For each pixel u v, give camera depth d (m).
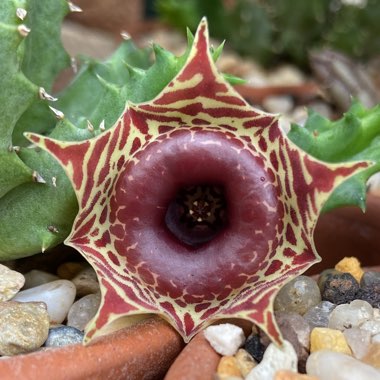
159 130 0.06
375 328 0.06
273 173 0.06
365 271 0.07
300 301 0.07
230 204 0.06
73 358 0.05
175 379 0.05
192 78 0.05
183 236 0.06
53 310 0.07
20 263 0.08
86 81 0.08
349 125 0.07
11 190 0.06
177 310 0.06
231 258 0.06
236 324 0.06
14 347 0.06
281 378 0.05
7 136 0.06
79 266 0.08
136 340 0.06
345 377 0.05
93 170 0.06
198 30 0.05
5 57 0.06
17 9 0.06
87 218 0.06
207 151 0.06
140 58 0.08
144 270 0.06
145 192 0.06
